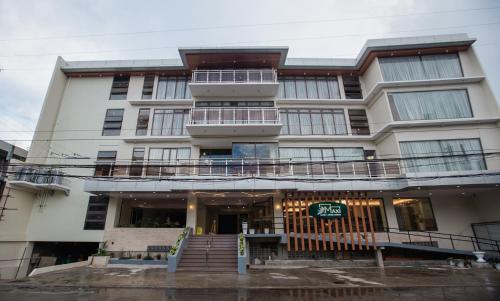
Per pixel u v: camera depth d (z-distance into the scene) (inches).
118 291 329.1
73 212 678.5
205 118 677.9
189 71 793.6
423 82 676.7
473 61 691.4
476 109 653.9
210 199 716.7
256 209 770.2
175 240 626.5
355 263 567.8
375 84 701.3
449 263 571.5
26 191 670.5
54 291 327.9
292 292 325.4
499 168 598.5
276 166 631.2
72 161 718.5
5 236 614.2
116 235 636.1
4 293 317.1
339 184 611.8
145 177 613.3
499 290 330.0
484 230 633.6
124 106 772.0
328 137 723.4
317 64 794.8
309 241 584.7
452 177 566.3
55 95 757.3
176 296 306.3
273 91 732.0
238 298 298.5
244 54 726.5
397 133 655.1
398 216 672.4
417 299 290.0
